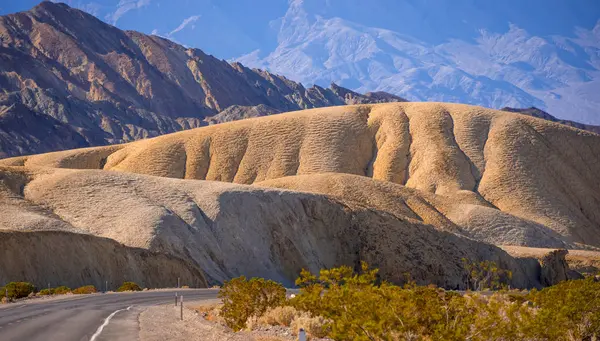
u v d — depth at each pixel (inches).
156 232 2541.8
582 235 5187.0
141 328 748.0
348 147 6151.6
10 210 2596.0
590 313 727.7
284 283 2760.8
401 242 3068.4
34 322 794.2
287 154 6087.6
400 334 584.1
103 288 1993.1
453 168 5693.9
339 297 609.3
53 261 1898.4
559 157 5954.7
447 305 618.8
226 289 935.0
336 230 3129.9
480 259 3100.4
